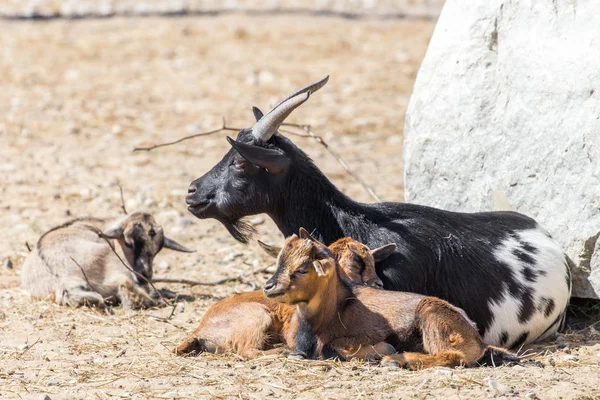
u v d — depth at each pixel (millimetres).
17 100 52219
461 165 24344
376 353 19125
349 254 20375
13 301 25500
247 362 19734
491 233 21734
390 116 50469
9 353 21156
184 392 18125
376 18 78250
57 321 23688
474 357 19109
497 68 24016
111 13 77688
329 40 69188
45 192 37000
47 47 65812
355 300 19484
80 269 25344
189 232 32281
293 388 18094
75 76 58156
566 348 21016
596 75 22109
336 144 45188
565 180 22375
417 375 18391
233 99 53312
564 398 17359
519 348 21312
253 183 21891
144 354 20812
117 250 26062
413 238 21172
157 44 67250
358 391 17781
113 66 61219
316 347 19484
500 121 23703
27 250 30172
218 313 20750
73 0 82812
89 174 39688
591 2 22750
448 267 20984
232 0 84188
